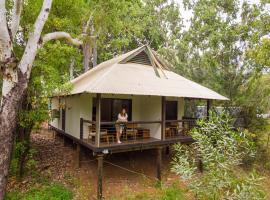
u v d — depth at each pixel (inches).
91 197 366.0
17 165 414.3
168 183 430.0
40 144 590.6
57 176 419.5
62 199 348.5
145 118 516.7
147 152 576.1
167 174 466.9
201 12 751.7
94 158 514.3
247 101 663.1
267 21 556.1
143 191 393.1
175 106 560.1
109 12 575.5
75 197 361.7
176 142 458.6
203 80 807.1
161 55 935.7
